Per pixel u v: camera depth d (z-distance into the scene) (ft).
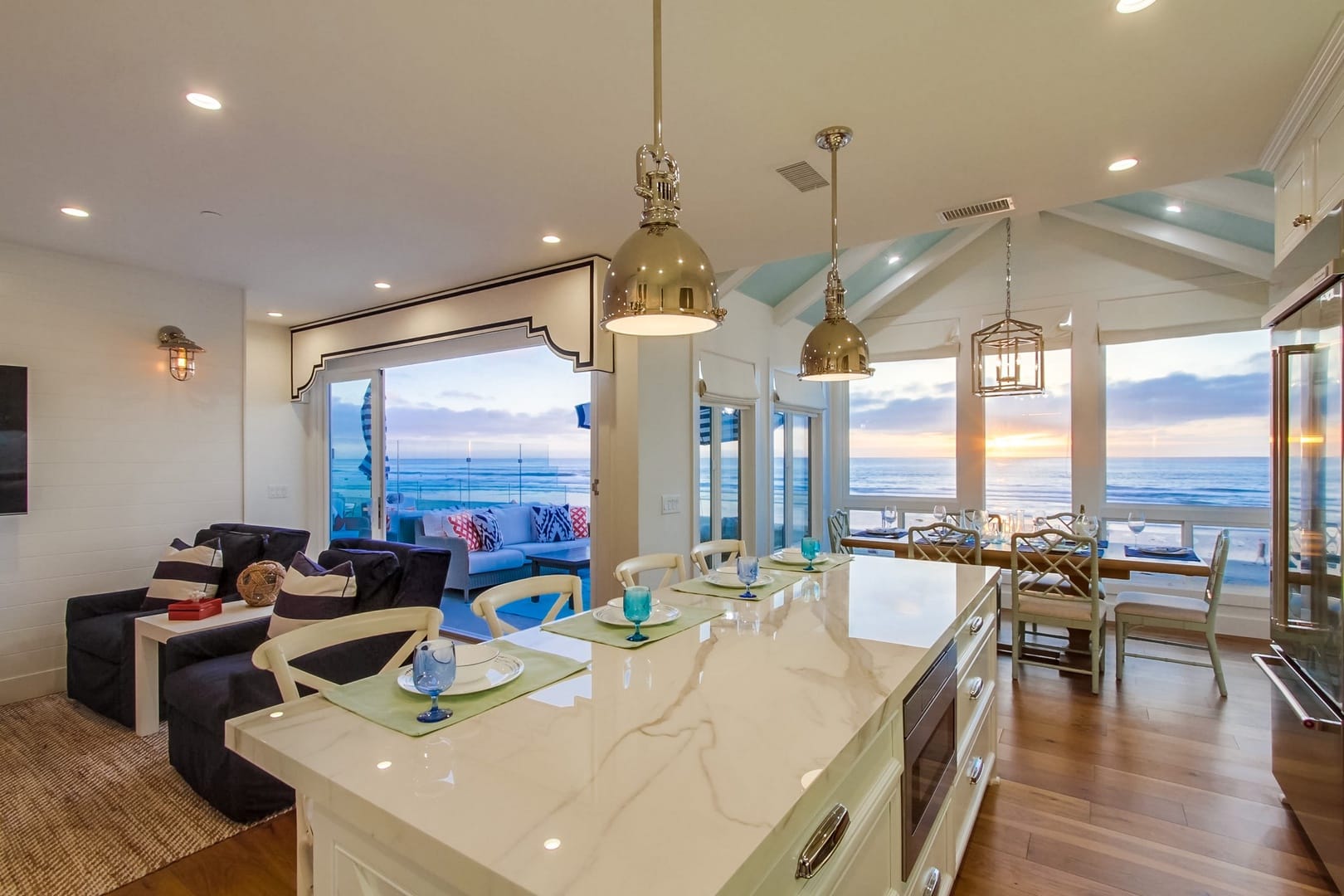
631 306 4.96
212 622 10.05
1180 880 6.82
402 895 3.07
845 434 21.80
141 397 13.87
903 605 6.84
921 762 5.19
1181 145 8.29
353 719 3.98
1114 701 11.65
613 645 5.42
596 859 2.55
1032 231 18.16
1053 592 12.68
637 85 7.00
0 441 11.80
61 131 7.93
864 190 9.77
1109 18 5.89
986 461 18.93
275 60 6.50
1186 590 16.07
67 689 12.21
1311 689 6.79
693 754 3.46
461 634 16.96
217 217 10.80
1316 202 7.03
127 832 7.73
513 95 7.18
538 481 23.80
